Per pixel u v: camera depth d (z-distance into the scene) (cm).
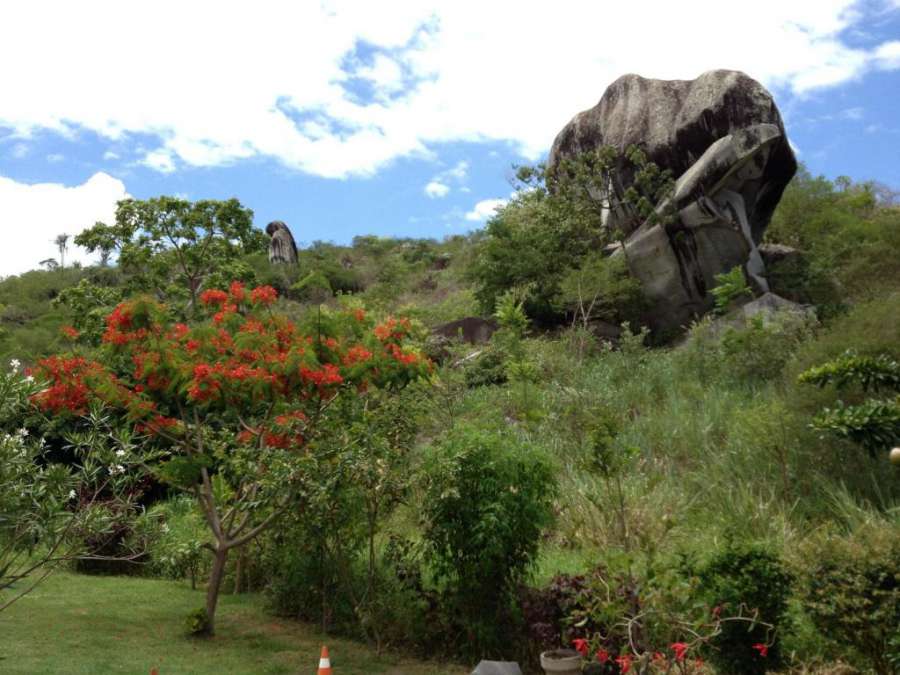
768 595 560
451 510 698
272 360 730
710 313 1912
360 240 5716
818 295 1952
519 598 684
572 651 589
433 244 5141
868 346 1078
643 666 522
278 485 734
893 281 1956
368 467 717
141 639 728
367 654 718
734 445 1063
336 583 794
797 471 969
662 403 1371
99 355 832
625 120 2189
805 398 1020
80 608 832
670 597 521
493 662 512
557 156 2406
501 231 2186
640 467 1074
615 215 2177
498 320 1956
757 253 1995
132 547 834
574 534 860
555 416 1303
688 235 1947
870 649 501
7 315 3522
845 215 2448
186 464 762
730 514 891
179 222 1730
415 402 852
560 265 2086
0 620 764
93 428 732
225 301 848
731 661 561
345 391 798
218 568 779
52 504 629
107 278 3067
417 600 738
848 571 507
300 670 660
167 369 741
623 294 1925
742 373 1417
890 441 749
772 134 1889
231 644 733
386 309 2762
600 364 1642
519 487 705
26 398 653
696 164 1975
